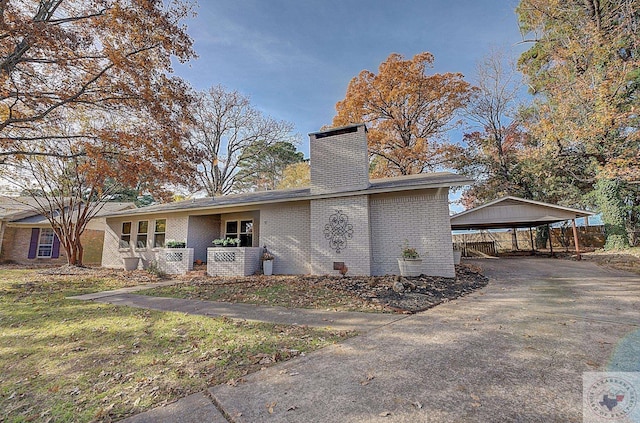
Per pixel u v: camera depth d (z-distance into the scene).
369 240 9.54
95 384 3.02
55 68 8.45
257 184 30.44
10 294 8.25
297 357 3.50
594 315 4.74
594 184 16.66
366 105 21.62
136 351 3.88
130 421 2.35
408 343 3.80
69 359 3.69
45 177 13.84
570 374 2.80
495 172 20.97
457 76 20.19
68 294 8.23
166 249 12.84
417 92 20.39
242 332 4.49
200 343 4.09
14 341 4.39
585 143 14.03
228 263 11.14
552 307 5.32
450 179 9.11
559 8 14.77
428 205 9.24
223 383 2.93
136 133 9.41
